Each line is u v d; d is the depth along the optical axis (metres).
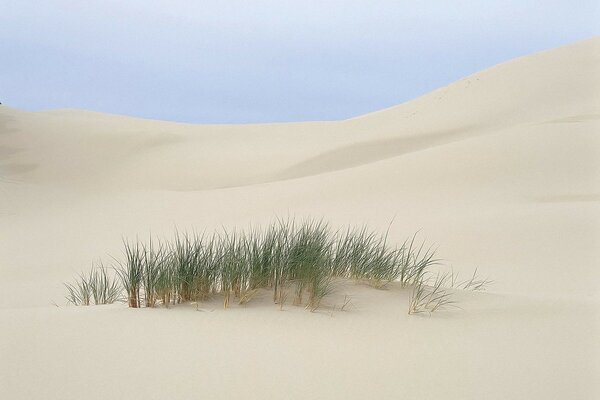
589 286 9.62
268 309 5.36
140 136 46.22
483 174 21.58
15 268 13.70
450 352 4.55
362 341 4.72
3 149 43.06
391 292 6.10
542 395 3.76
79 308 5.48
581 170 21.25
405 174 22.67
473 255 12.55
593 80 42.12
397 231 15.03
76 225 21.69
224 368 4.02
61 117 54.62
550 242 13.23
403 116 47.78
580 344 4.82
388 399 3.65
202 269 5.63
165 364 4.04
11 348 4.18
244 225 18.33
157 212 23.58
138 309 5.31
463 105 43.91
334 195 21.80
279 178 34.38
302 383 3.83
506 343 4.82
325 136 46.38
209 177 37.19
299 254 5.94
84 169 40.75
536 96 41.44
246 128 52.12
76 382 3.68
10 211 25.92
